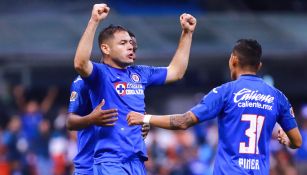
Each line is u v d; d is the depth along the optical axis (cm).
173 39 7188
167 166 5119
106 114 2466
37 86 6850
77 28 7162
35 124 5531
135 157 2539
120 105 2544
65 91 6925
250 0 8819
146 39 7138
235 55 2480
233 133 2428
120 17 7412
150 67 2686
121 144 2527
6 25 7119
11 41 6906
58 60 6856
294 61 7381
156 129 5766
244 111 2431
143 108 2580
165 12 8588
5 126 6088
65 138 5416
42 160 5484
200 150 5291
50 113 6319
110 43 2562
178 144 5334
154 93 7231
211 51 7088
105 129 2534
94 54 6325
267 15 7838
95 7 2492
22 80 6781
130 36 2609
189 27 2750
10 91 6525
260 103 2445
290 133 2512
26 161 5316
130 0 8562
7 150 5281
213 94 2439
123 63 2567
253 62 2470
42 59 6819
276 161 4912
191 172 5134
